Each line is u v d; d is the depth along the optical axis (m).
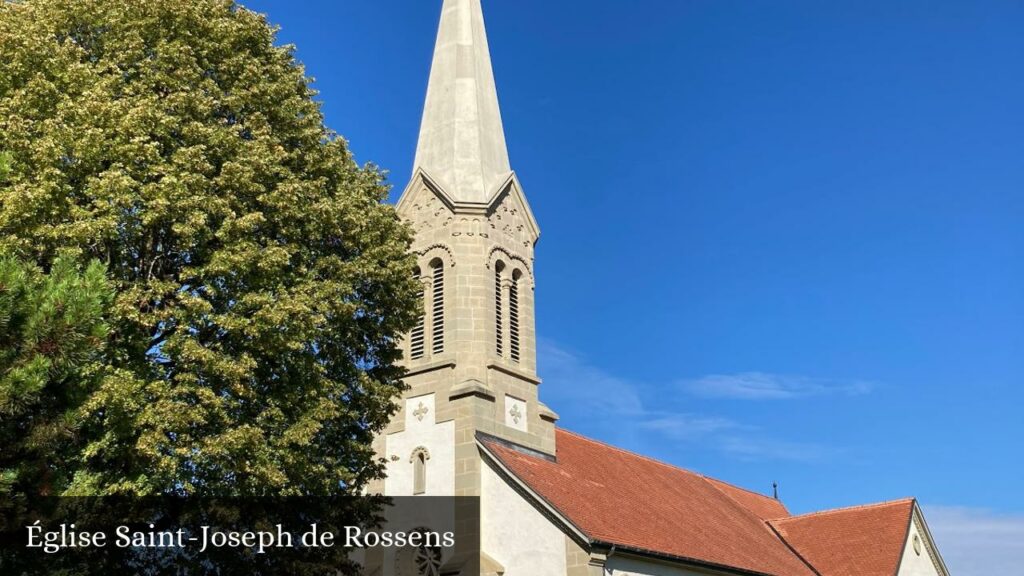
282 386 29.52
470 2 49.81
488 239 44.09
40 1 29.62
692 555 41.47
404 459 41.22
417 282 35.16
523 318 44.94
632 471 50.88
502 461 38.38
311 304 29.44
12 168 26.00
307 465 29.25
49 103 27.45
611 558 36.62
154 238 28.78
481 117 46.97
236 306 28.09
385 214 34.94
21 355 19.36
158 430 25.44
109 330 22.56
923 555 59.72
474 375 41.41
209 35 31.34
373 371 34.22
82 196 27.42
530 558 36.50
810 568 56.62
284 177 31.09
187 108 29.34
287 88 32.53
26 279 19.88
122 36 29.80
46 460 22.39
